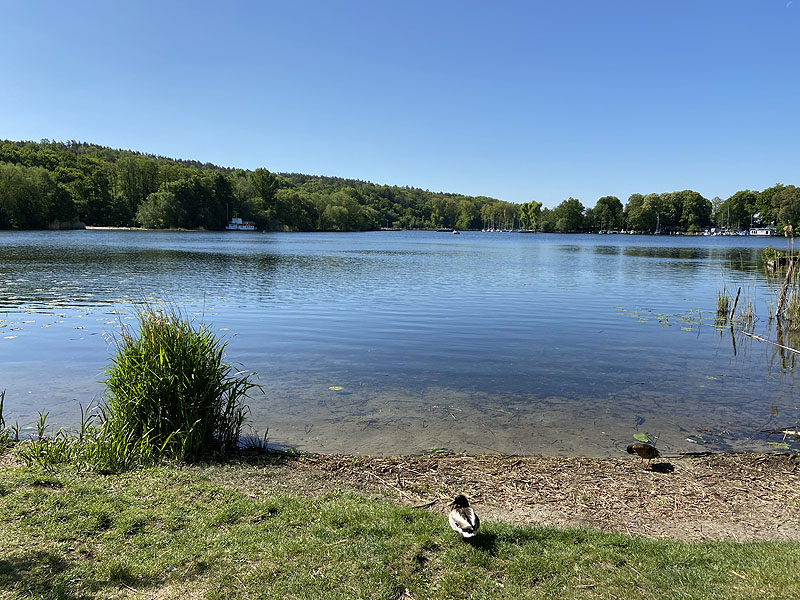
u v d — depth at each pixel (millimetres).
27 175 99625
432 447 8023
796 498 6371
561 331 17094
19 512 5180
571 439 8398
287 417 9172
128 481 6164
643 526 5617
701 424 9117
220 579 4223
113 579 4188
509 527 5254
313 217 161000
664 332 17219
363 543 4816
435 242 106438
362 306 21625
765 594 4098
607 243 104750
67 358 12625
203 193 129500
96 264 37750
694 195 153500
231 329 16750
